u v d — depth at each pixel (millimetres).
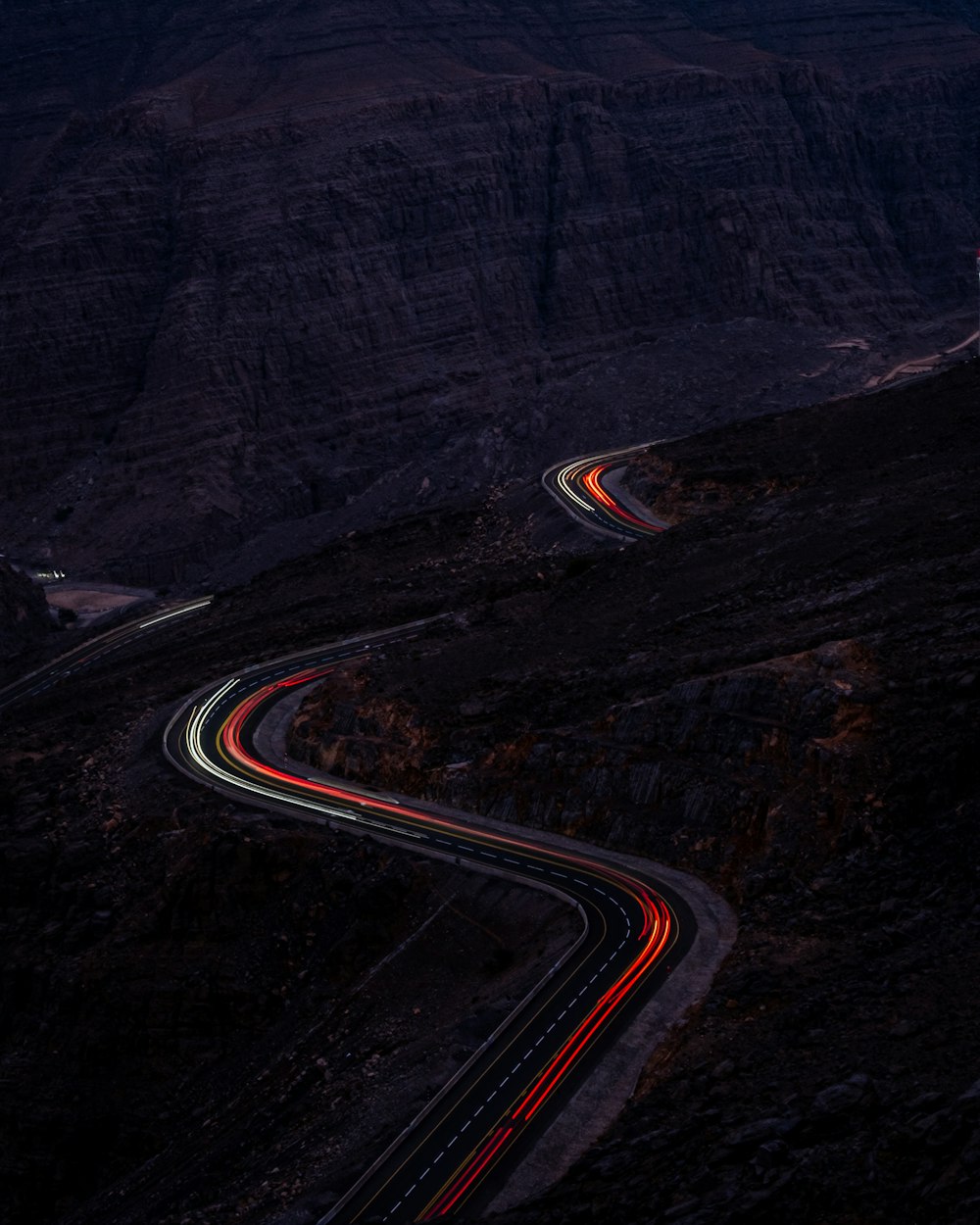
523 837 87125
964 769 70625
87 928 96625
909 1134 47188
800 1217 46188
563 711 93812
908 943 62062
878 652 81562
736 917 73438
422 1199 57531
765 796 77500
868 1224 45156
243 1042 85250
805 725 78375
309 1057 78062
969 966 57969
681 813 81812
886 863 68688
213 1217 62812
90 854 103375
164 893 92375
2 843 106562
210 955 88750
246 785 103000
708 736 82750
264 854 91000
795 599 99062
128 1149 84375
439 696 103062
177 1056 86188
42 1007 93750
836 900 67938
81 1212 75375
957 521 102500
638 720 86875
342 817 94062
